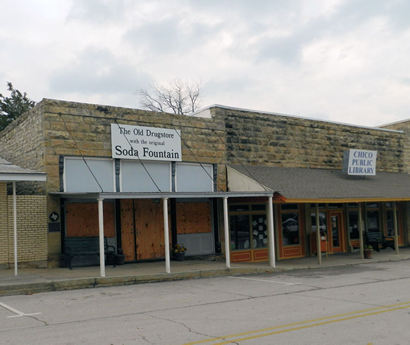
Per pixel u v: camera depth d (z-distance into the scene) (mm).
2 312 9820
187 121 18656
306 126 22672
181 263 17547
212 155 19234
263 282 14148
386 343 6910
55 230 15477
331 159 23578
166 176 18078
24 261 14969
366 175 23797
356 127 25062
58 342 7301
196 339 7316
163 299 11180
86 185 16203
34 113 16344
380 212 25844
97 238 16375
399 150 27375
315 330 7742
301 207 22172
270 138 21219
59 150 15672
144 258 17641
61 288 12680
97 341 7316
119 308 10078
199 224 19062
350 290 12258
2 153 19688
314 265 18453
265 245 20750
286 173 20562
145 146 17359
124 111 17094
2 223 14852
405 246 26969
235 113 20172
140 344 7094
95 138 16391
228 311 9555
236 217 20016
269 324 8250
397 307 9641
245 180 18750
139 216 17609
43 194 15523
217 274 15773
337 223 23703
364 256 21156
